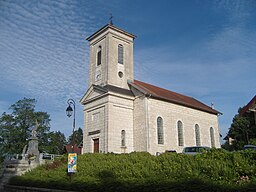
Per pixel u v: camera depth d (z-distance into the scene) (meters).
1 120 50.78
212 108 40.38
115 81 31.00
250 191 8.63
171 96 34.53
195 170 11.84
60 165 21.66
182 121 32.72
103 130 28.05
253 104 20.73
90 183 13.74
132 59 33.81
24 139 50.75
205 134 36.06
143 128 28.31
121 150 27.69
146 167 14.11
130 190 11.78
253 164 10.90
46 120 54.56
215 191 9.38
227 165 11.41
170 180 11.16
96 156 20.64
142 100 29.25
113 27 32.22
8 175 25.20
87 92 31.61
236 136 46.28
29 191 17.70
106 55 31.53
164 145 29.25
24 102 53.12
